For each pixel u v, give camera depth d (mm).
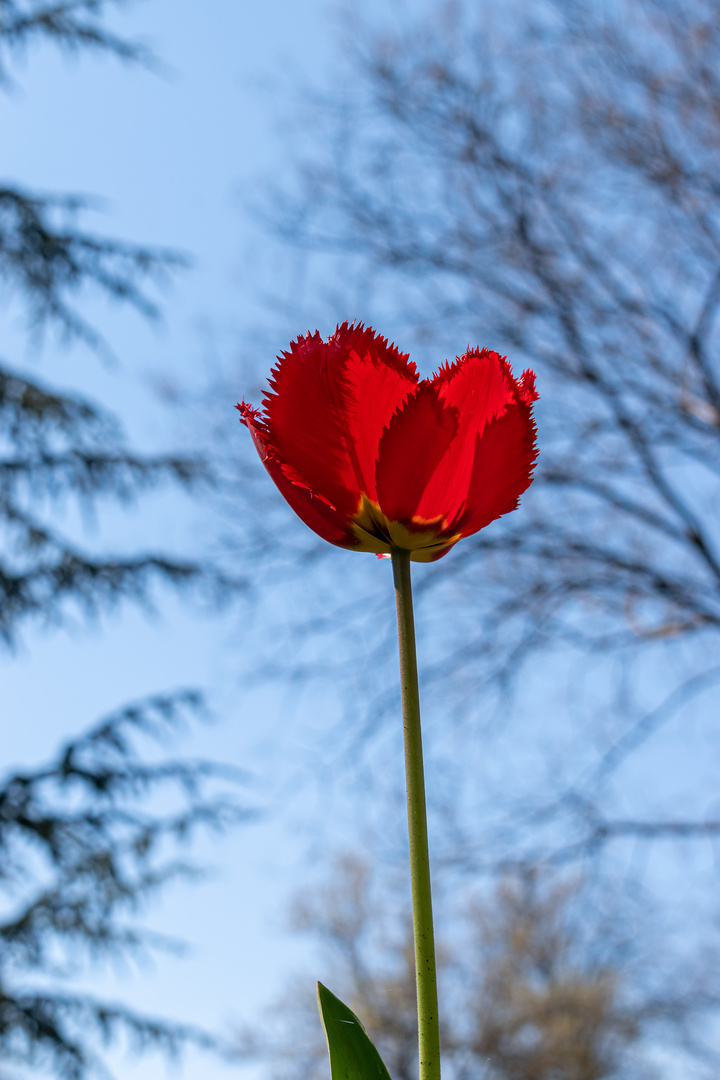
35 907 6305
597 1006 15195
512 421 866
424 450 839
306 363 867
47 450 6875
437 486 853
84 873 6316
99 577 6781
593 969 15211
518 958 16094
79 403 6969
